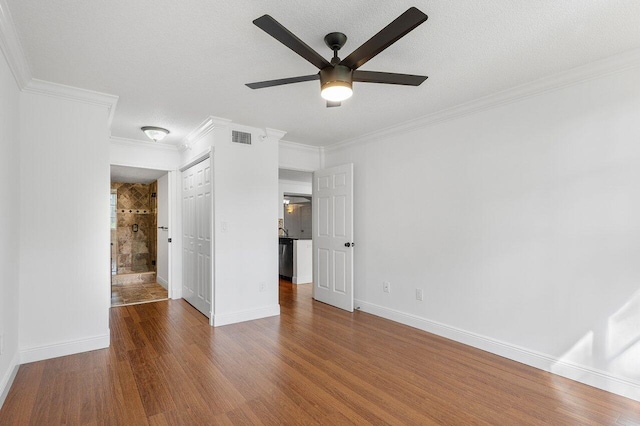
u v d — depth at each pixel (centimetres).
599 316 243
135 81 273
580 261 253
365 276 445
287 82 211
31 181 276
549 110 270
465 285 329
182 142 470
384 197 418
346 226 455
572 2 175
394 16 188
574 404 220
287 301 503
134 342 326
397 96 306
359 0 173
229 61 239
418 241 375
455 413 210
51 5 176
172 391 234
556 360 264
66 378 251
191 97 308
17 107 259
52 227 285
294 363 281
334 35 202
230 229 389
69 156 293
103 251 309
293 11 182
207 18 189
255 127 407
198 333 353
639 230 227
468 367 276
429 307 363
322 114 357
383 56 234
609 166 239
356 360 288
